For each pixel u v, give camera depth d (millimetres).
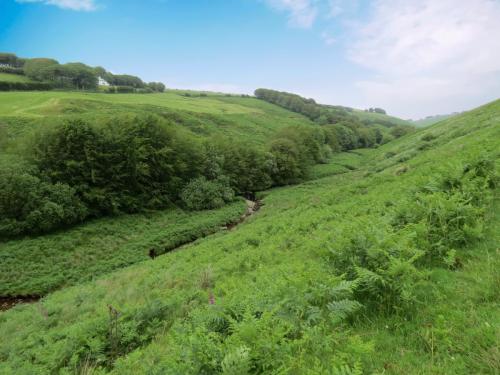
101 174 37688
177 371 3686
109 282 18750
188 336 4484
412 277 4984
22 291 22766
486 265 5234
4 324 14711
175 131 50250
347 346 3771
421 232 6402
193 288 11711
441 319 3949
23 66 137125
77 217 33406
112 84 163625
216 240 23594
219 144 58969
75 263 27266
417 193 9352
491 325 3705
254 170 60875
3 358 10508
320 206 21578
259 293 5992
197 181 47594
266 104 180125
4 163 31281
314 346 3992
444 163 13430
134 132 43156
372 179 23109
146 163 42188
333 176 69750
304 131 85688
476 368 3277
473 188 8109
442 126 48594
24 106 72125
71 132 35469
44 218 29812
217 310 5402
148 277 17031
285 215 24109
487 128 21344
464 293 4641
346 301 4516
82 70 128375
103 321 8930
